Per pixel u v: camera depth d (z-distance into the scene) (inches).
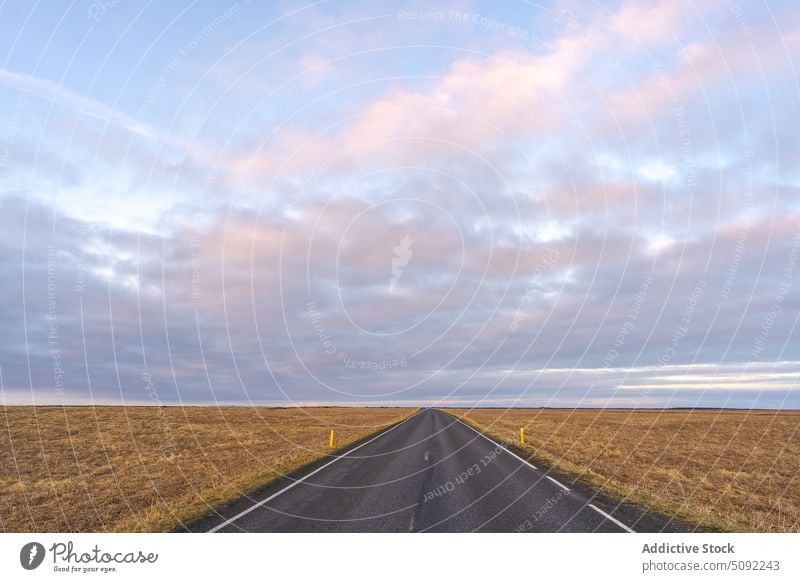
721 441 1195.3
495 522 367.6
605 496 469.4
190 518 381.1
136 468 715.4
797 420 2135.8
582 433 1435.8
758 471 727.1
